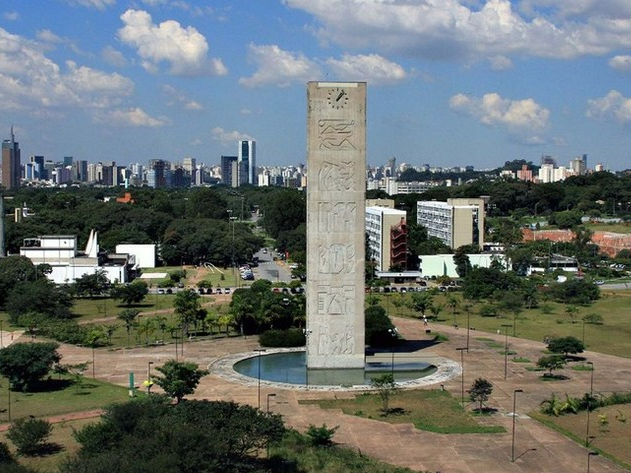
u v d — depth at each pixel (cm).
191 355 13562
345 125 11869
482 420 9706
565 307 19100
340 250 12112
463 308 18938
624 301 19925
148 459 6175
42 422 8200
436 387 11362
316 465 7806
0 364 10725
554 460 8281
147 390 10894
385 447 8669
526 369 12512
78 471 5925
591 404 10300
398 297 19100
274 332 14600
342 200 12006
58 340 14650
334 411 10138
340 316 12219
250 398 10750
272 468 7719
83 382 11394
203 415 7481
